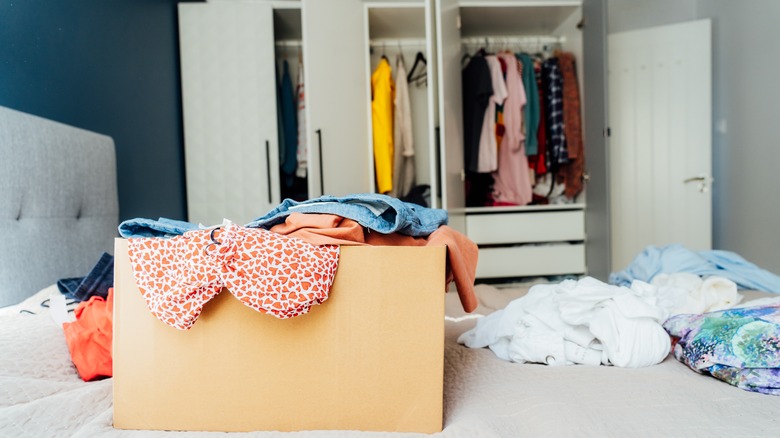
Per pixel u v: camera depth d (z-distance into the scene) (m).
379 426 0.80
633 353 1.01
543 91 3.14
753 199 2.88
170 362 0.81
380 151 2.86
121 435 0.77
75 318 1.16
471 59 3.04
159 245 0.80
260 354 0.81
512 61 3.05
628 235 3.28
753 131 2.87
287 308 0.75
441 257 0.80
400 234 0.96
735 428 0.73
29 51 1.62
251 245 0.76
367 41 2.82
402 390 0.80
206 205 2.88
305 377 0.80
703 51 3.09
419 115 3.23
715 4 3.15
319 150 2.49
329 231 0.82
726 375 0.91
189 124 2.86
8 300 1.32
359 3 2.76
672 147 3.18
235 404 0.81
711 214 3.12
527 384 0.92
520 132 3.05
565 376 0.96
